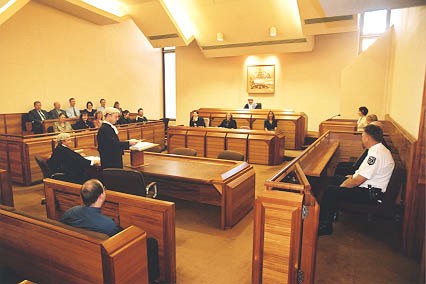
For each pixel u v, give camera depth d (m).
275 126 7.32
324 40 8.54
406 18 4.80
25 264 1.76
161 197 4.12
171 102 11.53
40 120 6.97
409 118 3.83
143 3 7.32
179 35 8.00
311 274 1.84
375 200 2.76
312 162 3.08
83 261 1.53
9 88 6.80
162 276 2.24
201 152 6.82
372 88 6.99
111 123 3.32
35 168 4.87
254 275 1.90
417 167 2.47
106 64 9.11
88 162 3.53
